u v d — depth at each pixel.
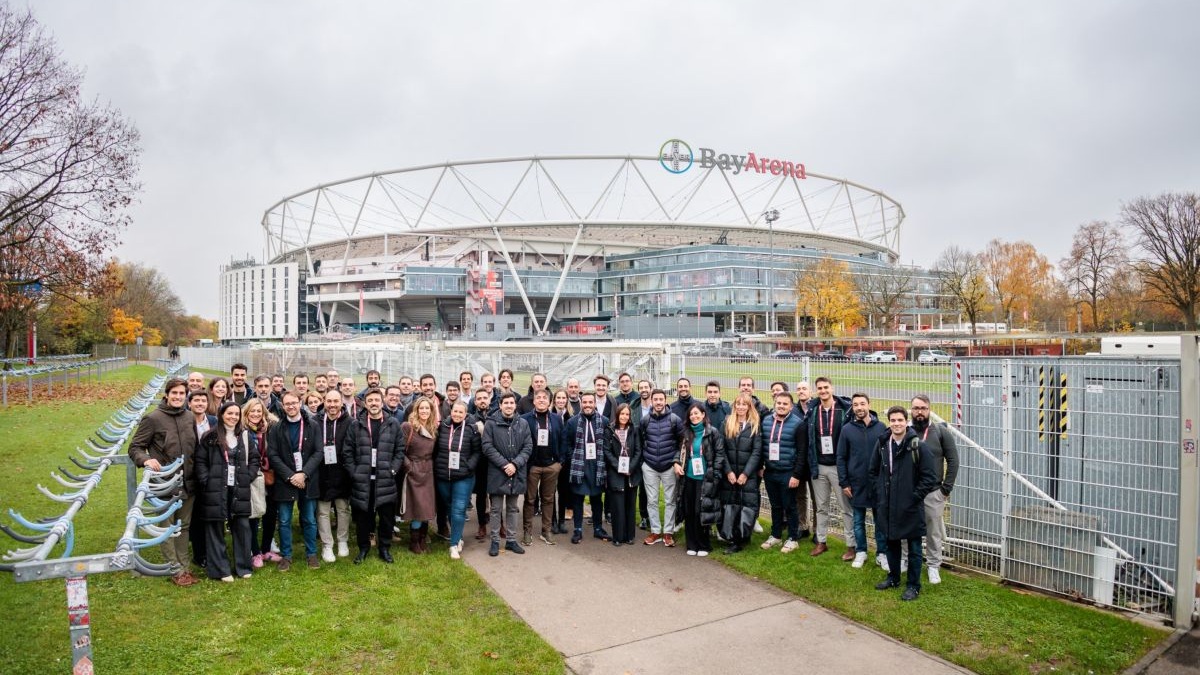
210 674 5.06
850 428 7.65
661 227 115.38
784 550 8.32
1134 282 56.72
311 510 7.65
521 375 19.38
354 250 129.88
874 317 73.00
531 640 5.73
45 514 9.29
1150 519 6.31
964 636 5.85
